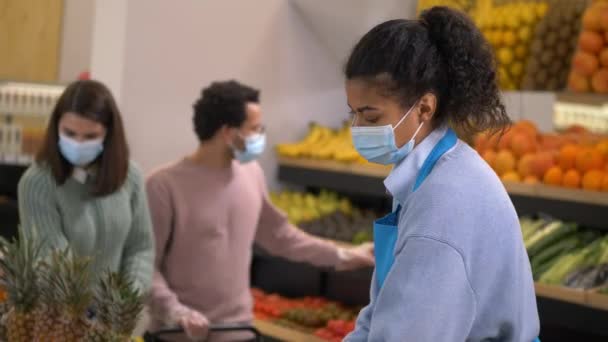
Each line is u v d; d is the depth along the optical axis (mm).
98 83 2510
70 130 2404
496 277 1384
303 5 4395
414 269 1343
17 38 6617
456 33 1437
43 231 2426
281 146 4449
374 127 1451
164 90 3871
